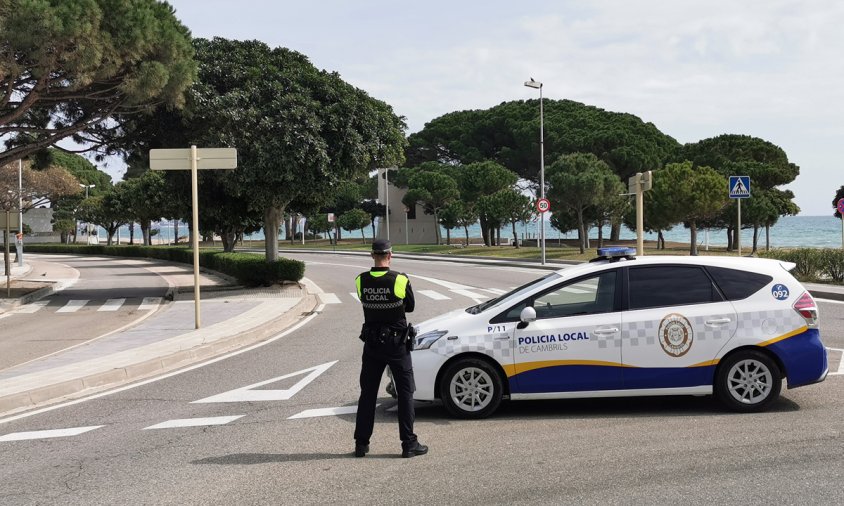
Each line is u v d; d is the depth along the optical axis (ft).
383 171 234.38
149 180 179.63
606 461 17.71
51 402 27.43
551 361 22.17
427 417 22.98
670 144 192.65
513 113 218.38
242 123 67.21
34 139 76.23
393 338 18.69
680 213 115.85
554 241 217.36
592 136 175.63
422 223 245.65
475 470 17.38
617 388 22.15
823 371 22.13
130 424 23.45
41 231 317.83
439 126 245.24
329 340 41.63
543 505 14.92
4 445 21.40
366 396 18.95
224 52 73.05
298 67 72.90
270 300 63.62
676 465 17.22
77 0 52.90
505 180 189.47
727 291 22.50
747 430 20.13
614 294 22.63
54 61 55.26
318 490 16.35
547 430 20.84
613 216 135.23
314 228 260.01
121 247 187.83
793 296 22.43
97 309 65.05
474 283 80.18
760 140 175.32
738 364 22.06
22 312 63.62
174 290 79.00
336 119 69.36
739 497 15.05
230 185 68.13
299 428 22.16
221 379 30.83
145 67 58.75
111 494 16.57
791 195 167.32
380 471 17.61
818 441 18.84
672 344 22.06
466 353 22.53
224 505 15.57
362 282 18.95
